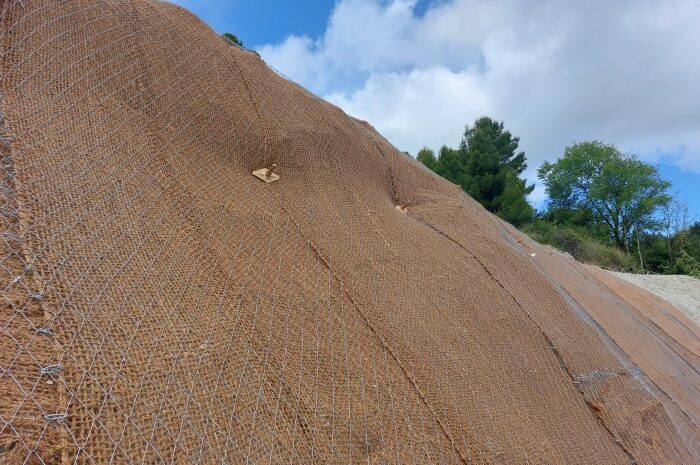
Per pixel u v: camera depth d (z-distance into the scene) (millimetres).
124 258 2799
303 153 4965
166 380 2391
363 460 2791
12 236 2438
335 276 3934
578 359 4871
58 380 2072
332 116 5852
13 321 2158
